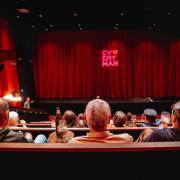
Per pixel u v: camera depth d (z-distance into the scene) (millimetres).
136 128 3879
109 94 15320
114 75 15148
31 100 14430
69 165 1457
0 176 1472
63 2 9609
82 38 15000
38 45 14891
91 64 15125
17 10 10102
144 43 14836
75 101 14508
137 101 14211
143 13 11492
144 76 15016
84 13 11297
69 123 4359
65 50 15008
